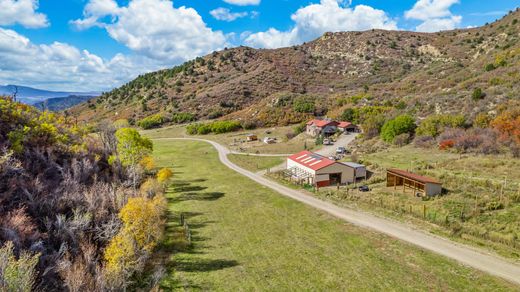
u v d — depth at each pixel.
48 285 21.45
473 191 37.59
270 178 53.62
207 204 41.41
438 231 29.67
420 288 21.62
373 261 25.34
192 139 100.12
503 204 33.22
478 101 66.88
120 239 24.20
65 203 29.77
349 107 103.25
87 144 46.56
